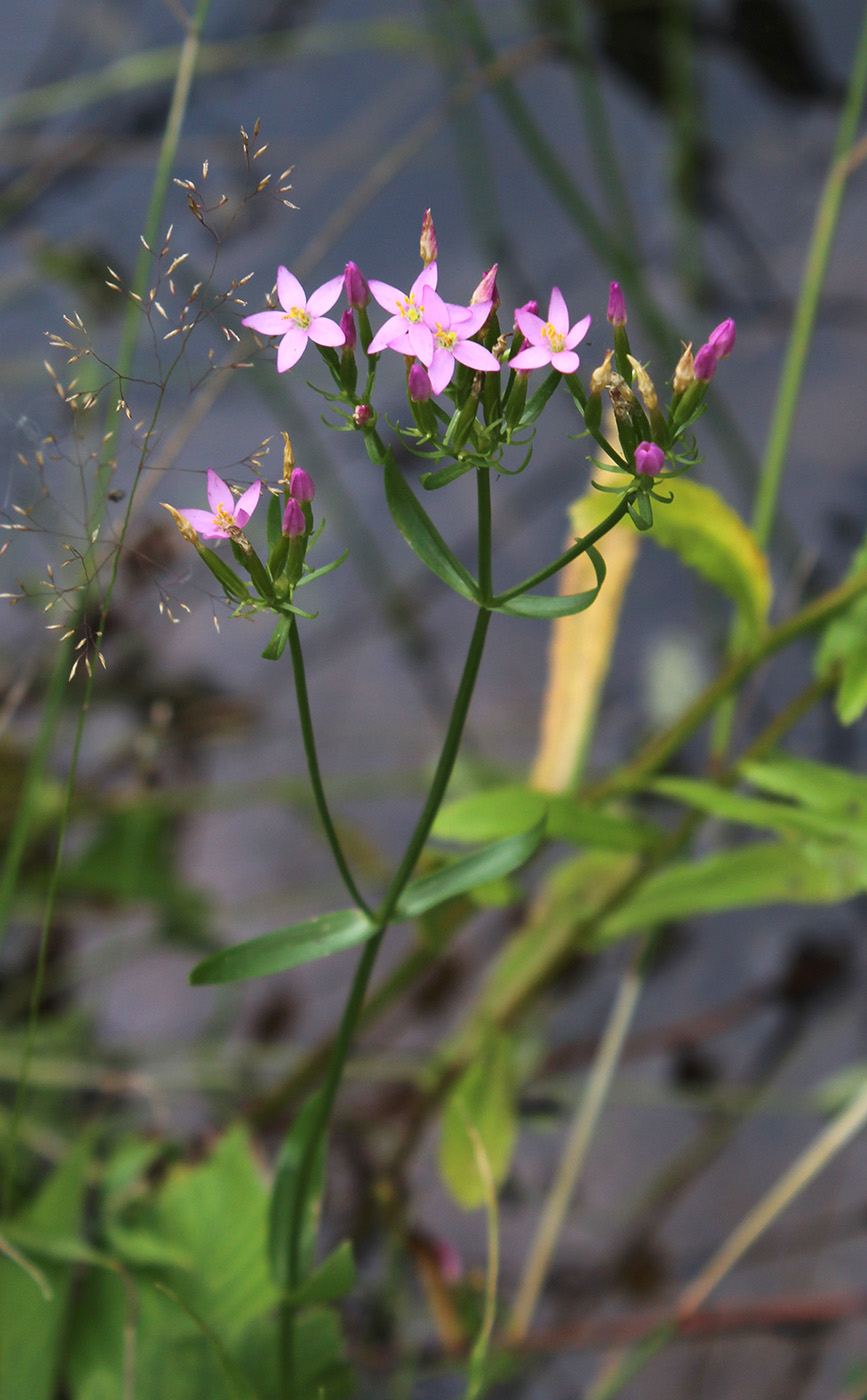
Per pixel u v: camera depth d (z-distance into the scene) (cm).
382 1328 77
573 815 68
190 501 104
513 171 126
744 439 108
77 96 124
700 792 68
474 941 97
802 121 127
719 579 68
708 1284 72
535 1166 86
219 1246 67
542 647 110
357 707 107
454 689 108
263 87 135
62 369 108
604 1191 84
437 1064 82
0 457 86
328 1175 85
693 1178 84
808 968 90
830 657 70
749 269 117
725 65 129
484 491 56
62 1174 68
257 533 97
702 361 55
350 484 116
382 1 134
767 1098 85
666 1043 89
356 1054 90
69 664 70
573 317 111
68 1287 67
